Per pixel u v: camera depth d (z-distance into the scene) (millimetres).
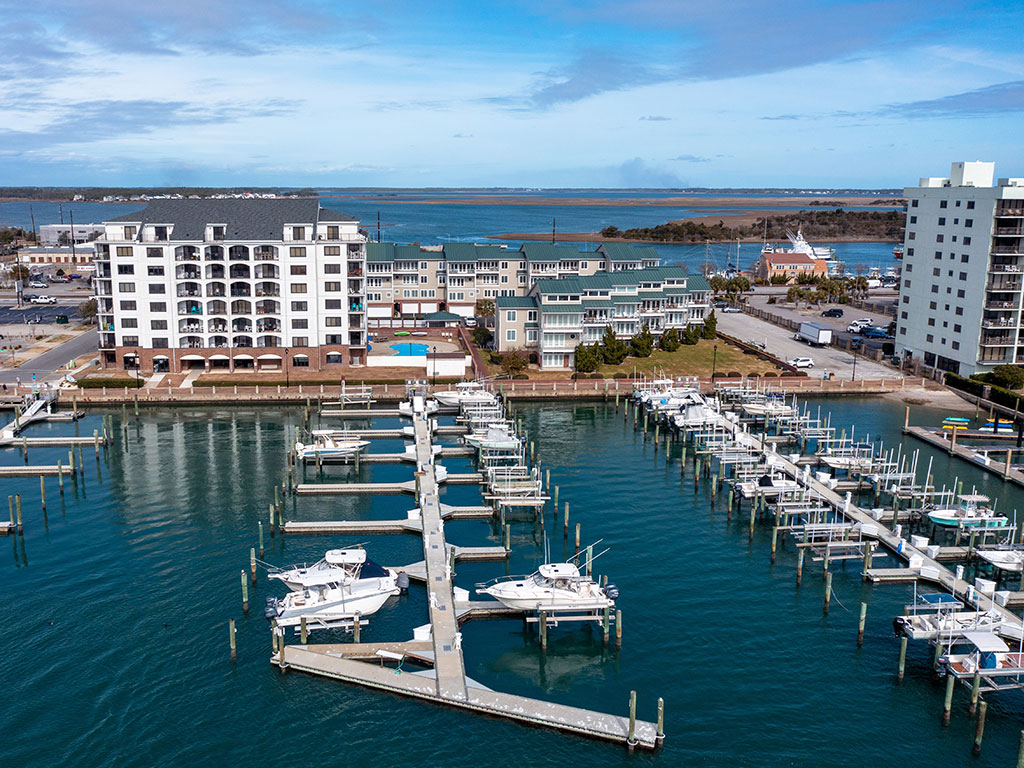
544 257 169875
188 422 116812
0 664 57469
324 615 62906
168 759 49094
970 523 80062
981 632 58562
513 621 65250
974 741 51219
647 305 157875
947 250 136375
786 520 83875
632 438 112188
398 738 51312
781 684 56938
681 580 71562
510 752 50188
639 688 56594
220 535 79250
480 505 87438
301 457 99812
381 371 137625
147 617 63906
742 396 123000
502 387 129750
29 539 77750
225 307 134750
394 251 182125
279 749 50188
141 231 131750
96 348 151000
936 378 138125
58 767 48188
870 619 65438
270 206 139750
